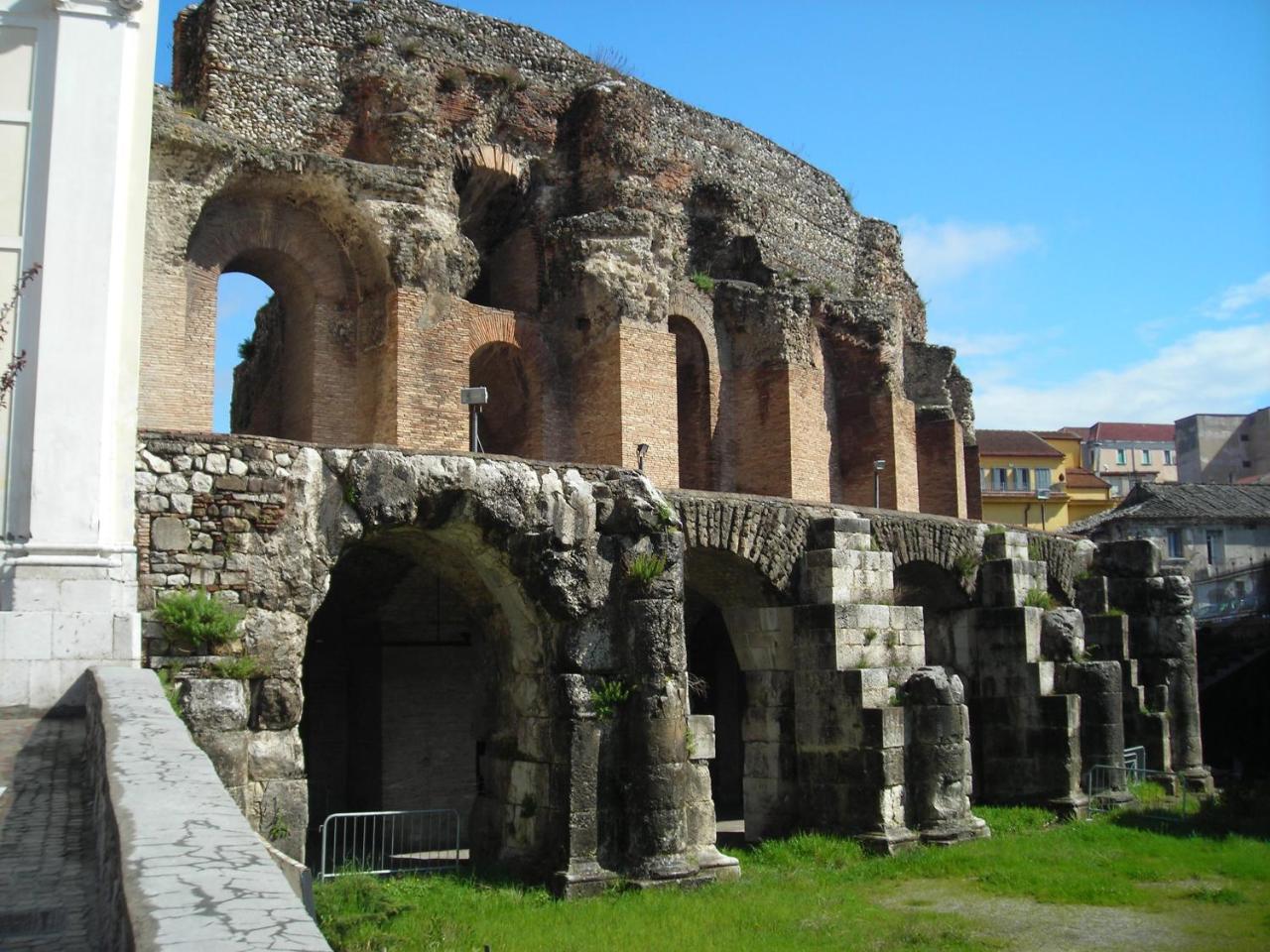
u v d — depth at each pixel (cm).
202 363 2752
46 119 1496
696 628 3106
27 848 812
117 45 1530
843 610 2266
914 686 2295
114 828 605
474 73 3466
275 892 484
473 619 2031
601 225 3362
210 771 730
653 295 3403
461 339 3120
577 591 1827
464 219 3562
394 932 1448
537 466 1859
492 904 1636
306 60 3138
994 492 7675
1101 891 1891
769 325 3900
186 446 1577
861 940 1570
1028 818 2520
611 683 1833
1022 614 2730
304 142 3100
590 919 1569
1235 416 8131
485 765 1967
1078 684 2761
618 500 1894
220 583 1566
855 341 4350
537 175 3588
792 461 3812
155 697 1017
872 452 4309
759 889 1830
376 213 2975
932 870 2027
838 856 2097
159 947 411
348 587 2458
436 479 1761
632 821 1797
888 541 2548
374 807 2425
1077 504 7744
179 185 2681
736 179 4312
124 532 1475
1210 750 4088
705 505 2175
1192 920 1734
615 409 3250
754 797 2339
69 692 1298
